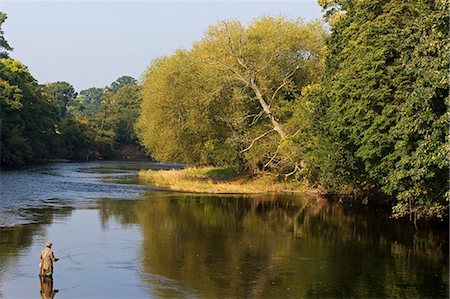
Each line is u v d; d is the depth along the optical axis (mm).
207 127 59781
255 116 58594
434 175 25125
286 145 49625
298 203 44531
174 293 19469
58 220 34500
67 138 122812
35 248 26438
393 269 22969
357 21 35625
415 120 24625
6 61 100625
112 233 30531
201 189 53031
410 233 31234
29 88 103812
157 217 36344
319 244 27969
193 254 25547
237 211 39719
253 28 59438
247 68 54906
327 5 51438
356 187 39500
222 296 19094
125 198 46344
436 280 21234
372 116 29031
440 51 23406
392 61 29891
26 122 100312
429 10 26594
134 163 112312
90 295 19172
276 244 27938
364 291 19750
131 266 23266
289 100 58938
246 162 60500
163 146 61875
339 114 32062
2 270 22359
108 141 135000
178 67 60625
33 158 105938
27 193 49281
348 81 30969
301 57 58562
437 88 23281
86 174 74375
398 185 27328
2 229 31234
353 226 33625
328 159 36062
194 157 65500
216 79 56656
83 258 24641
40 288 19984
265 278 21469
